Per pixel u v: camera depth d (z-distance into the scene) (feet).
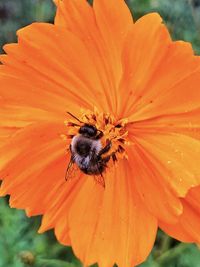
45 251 0.78
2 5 1.03
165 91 0.51
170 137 0.52
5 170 0.53
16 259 0.75
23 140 0.52
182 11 0.81
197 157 0.50
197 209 0.52
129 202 0.54
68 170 0.54
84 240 0.54
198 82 0.49
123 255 0.53
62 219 0.55
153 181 0.52
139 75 0.51
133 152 0.54
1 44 0.99
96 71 0.53
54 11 0.95
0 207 0.78
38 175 0.54
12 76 0.53
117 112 0.54
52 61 0.53
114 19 0.50
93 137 0.54
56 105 0.54
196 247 0.75
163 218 0.51
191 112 0.51
